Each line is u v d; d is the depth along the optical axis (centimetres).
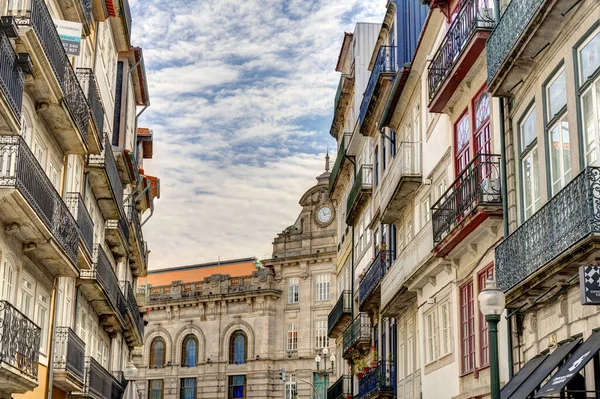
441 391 2122
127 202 3719
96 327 3169
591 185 1159
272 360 6856
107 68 3073
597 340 1214
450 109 2089
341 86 4138
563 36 1388
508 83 1606
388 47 2886
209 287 7300
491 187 1694
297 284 6912
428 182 2338
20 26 1711
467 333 1933
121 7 2956
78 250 2391
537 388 1396
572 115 1340
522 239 1434
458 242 1881
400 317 2731
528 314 1559
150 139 4450
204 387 7119
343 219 4400
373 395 2881
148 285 7588
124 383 3888
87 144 2414
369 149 3488
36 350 1892
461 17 1919
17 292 1931
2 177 1655
